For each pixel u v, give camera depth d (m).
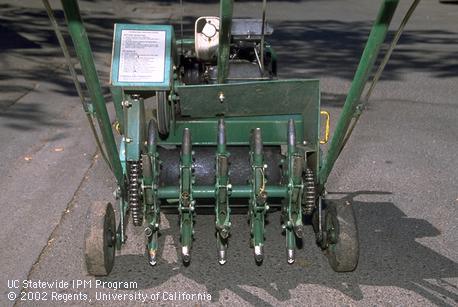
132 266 4.90
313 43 15.23
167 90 4.41
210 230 5.50
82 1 20.70
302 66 12.65
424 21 19.45
